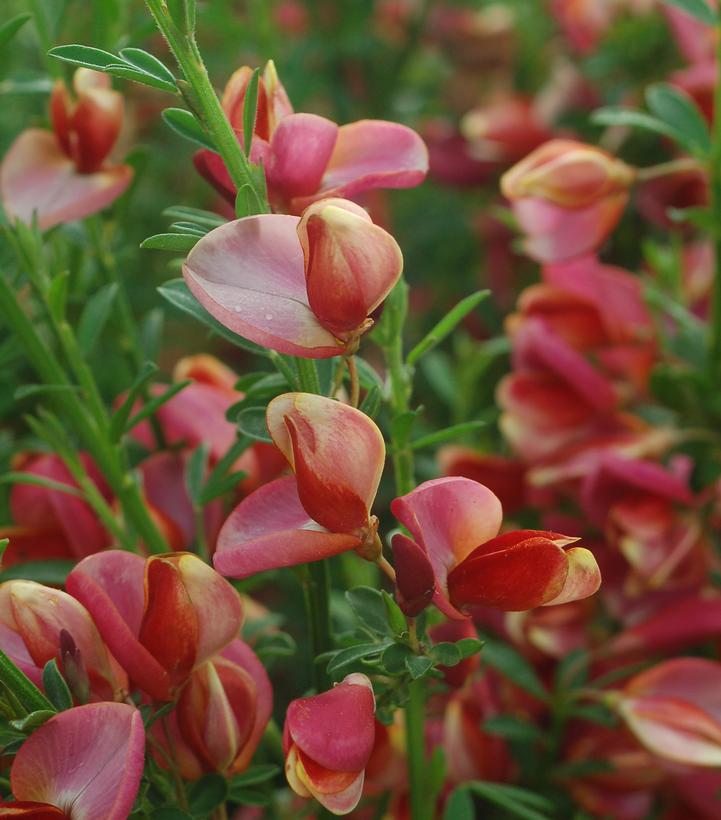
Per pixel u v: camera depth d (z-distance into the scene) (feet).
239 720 1.09
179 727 1.08
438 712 1.32
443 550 1.05
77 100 1.22
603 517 1.37
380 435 1.02
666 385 1.39
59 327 1.23
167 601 1.04
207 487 1.20
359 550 1.03
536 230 1.38
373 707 1.04
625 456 1.35
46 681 1.04
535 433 1.41
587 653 1.33
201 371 1.30
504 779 1.32
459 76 2.37
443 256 2.11
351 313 1.02
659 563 1.34
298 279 1.03
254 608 1.30
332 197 1.07
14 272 1.32
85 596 1.05
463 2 2.34
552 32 2.29
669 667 1.27
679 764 1.28
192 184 2.10
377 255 1.01
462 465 1.43
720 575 1.37
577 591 1.04
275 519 1.04
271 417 1.01
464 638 1.09
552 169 1.32
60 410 1.34
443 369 1.68
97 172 1.24
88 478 1.25
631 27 1.79
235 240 1.02
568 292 1.44
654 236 1.83
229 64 1.97
